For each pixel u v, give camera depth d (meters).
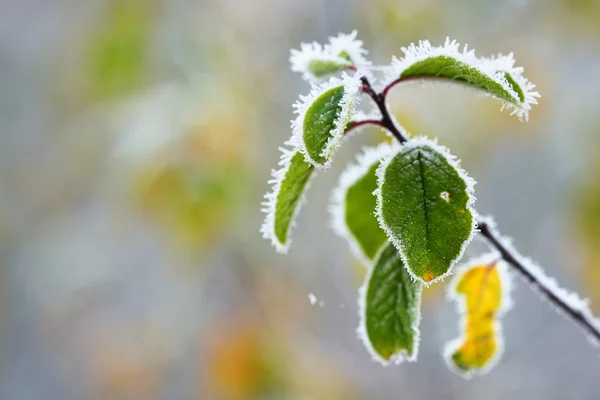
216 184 0.98
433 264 0.42
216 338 1.02
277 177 0.43
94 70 1.21
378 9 1.12
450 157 0.42
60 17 1.46
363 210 0.46
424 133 0.94
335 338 1.18
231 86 1.12
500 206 1.31
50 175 1.45
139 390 1.27
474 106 1.04
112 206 1.24
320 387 1.02
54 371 1.48
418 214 0.42
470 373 0.48
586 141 1.06
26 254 1.50
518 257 0.47
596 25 1.09
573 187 1.04
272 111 1.20
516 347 1.29
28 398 1.47
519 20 1.11
